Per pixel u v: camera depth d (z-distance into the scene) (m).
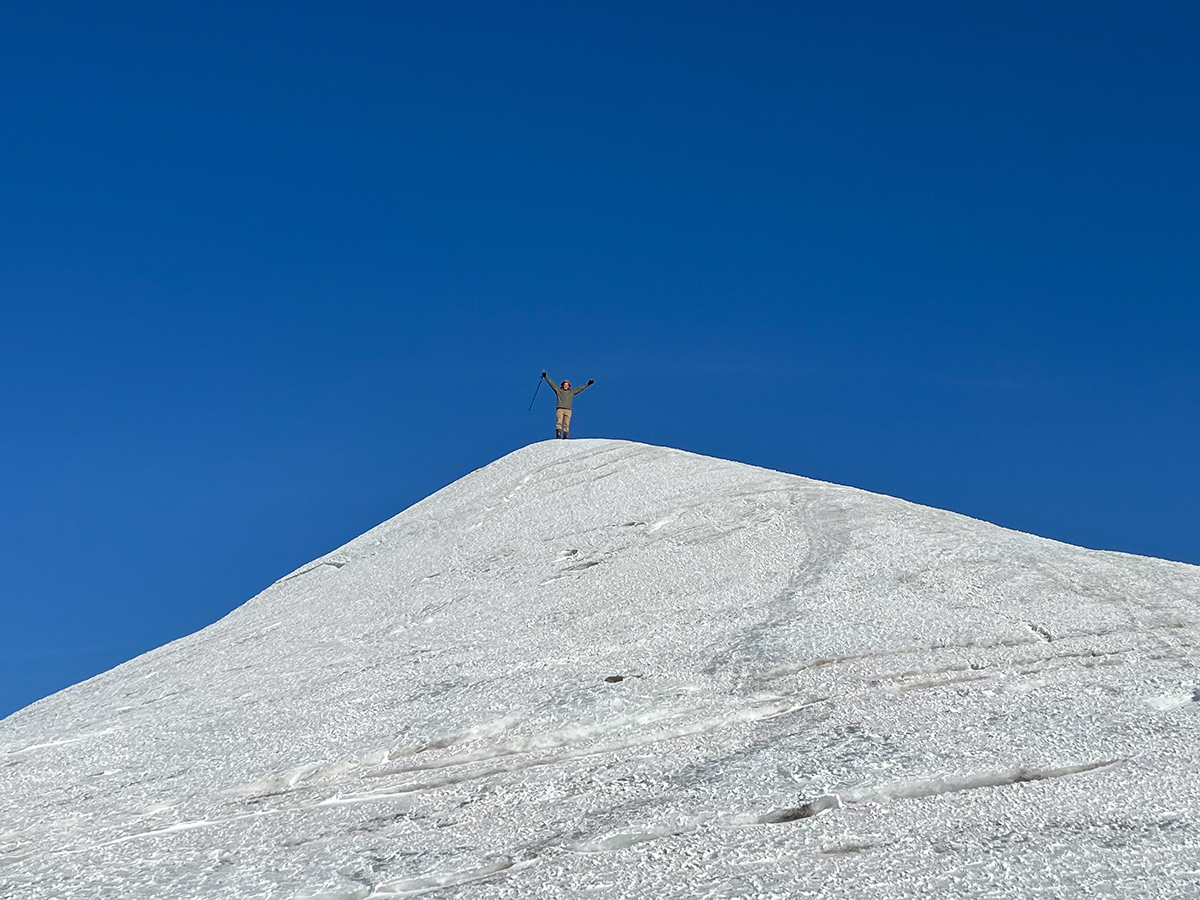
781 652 8.58
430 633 10.74
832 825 5.81
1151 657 8.11
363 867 5.90
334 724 8.42
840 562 10.80
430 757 7.51
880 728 7.05
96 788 7.93
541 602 11.02
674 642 9.28
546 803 6.47
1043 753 6.50
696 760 6.85
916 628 8.89
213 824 6.87
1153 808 5.74
